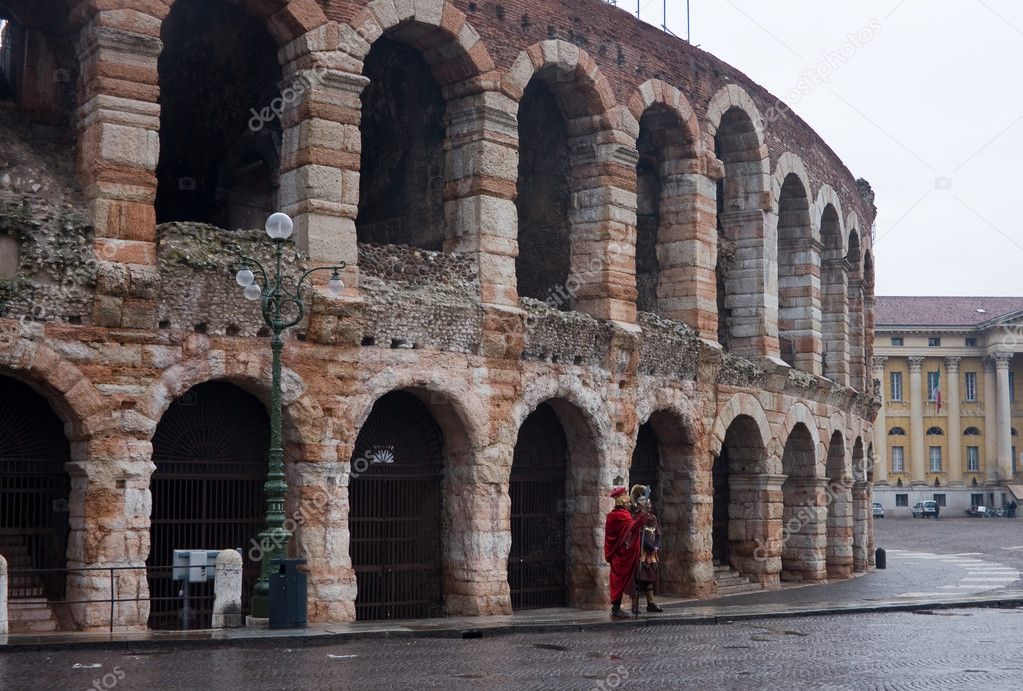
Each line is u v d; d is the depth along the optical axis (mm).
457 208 32000
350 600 28094
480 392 31000
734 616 29641
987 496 128500
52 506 26578
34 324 24844
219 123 35812
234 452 28453
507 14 32406
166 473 27453
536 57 32938
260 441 28797
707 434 38250
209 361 26672
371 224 35719
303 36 28703
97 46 26031
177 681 18141
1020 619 29781
